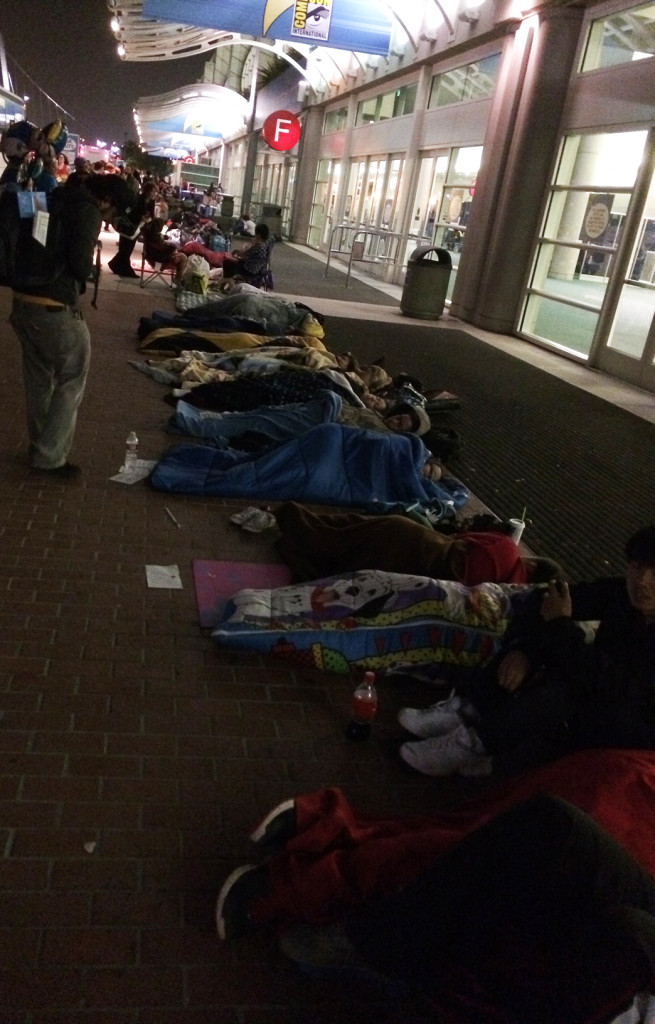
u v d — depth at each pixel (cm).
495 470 623
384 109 2112
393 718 313
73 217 418
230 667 323
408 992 188
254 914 207
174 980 197
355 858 204
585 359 1124
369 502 502
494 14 1339
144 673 310
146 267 1491
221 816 250
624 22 1084
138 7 2198
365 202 2211
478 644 328
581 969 158
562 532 521
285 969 206
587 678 265
